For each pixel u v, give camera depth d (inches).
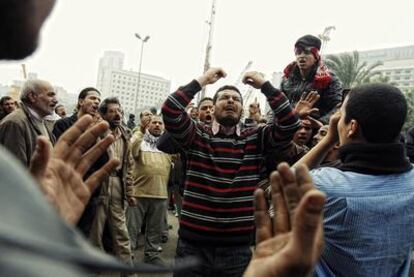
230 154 126.6
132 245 219.3
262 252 35.8
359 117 68.0
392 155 68.0
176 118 123.3
